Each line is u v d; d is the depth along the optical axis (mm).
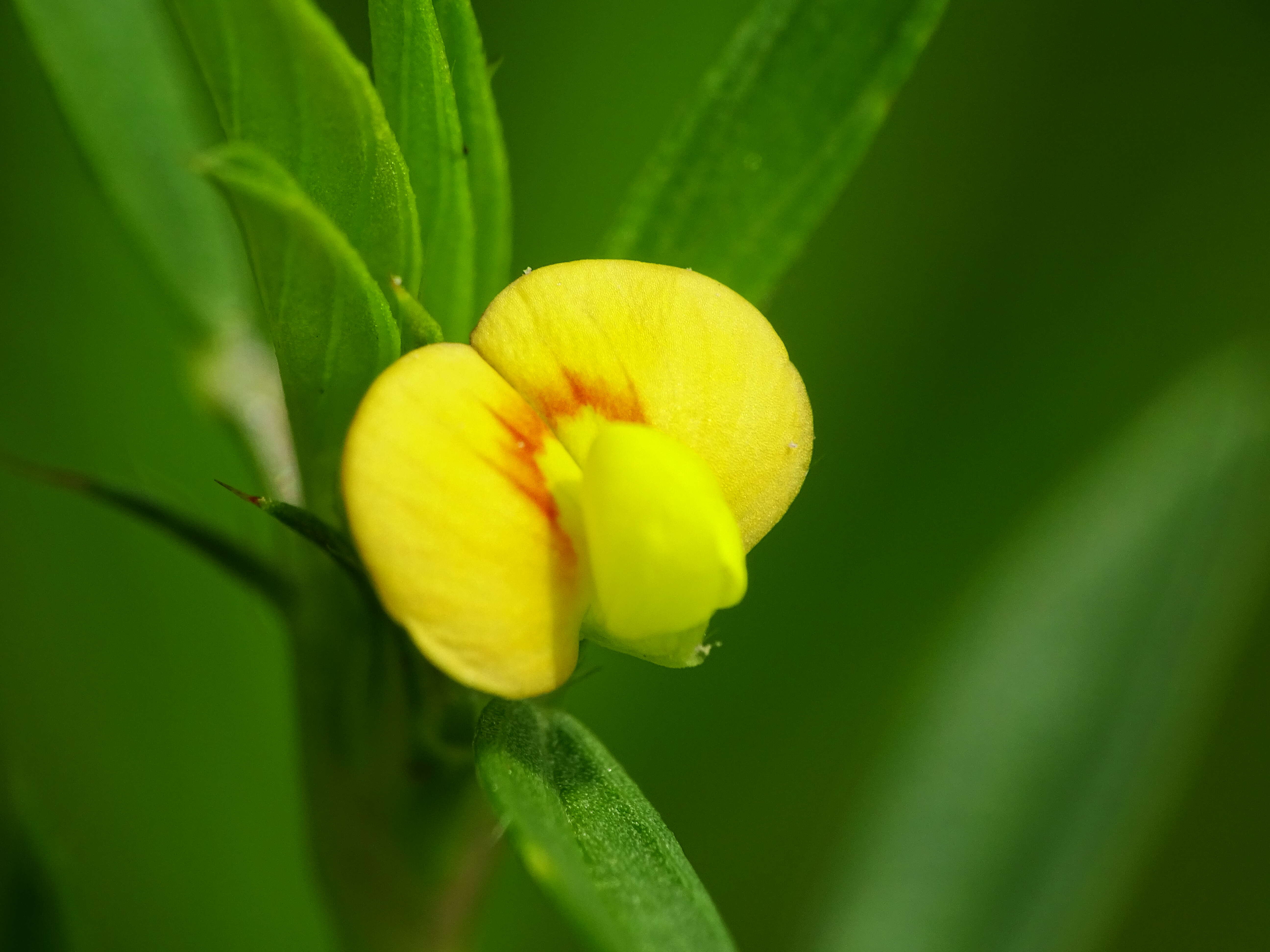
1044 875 68
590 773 50
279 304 50
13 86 70
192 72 61
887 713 72
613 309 52
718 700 71
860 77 56
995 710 69
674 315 52
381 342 51
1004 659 69
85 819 65
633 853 49
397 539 49
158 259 60
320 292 50
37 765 65
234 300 61
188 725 67
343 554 51
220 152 47
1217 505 69
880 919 68
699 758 70
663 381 52
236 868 67
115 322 70
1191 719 68
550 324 51
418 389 50
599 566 50
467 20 52
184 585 68
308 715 54
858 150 56
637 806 50
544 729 51
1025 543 70
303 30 48
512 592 49
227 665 68
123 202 60
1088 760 68
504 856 56
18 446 68
